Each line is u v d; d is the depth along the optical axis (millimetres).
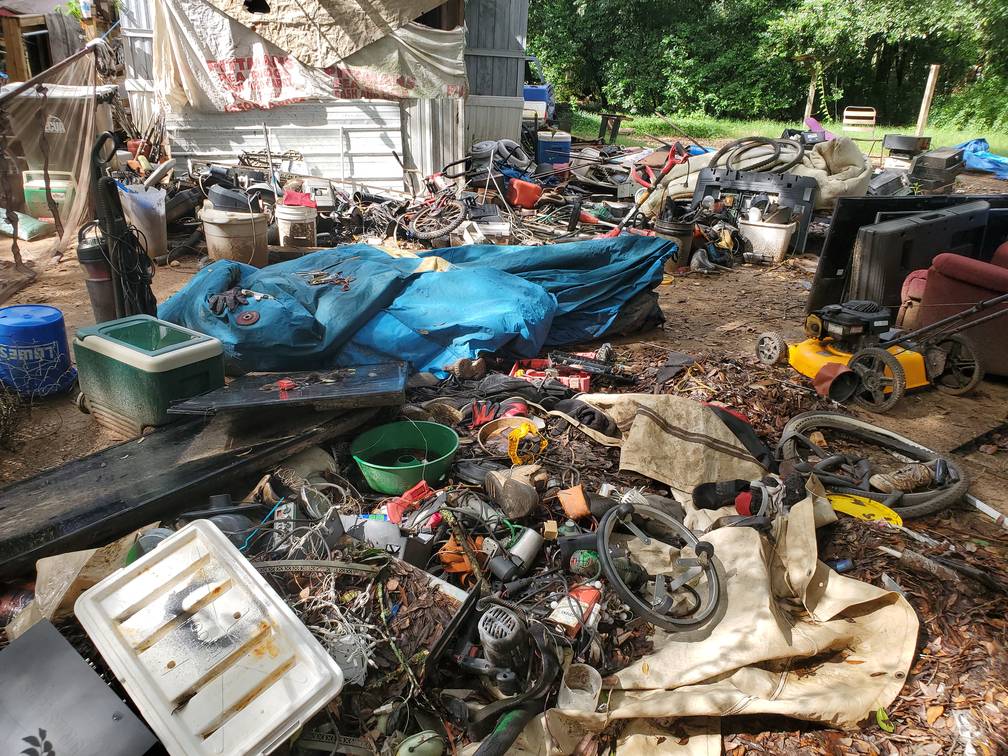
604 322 6430
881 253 6277
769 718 2750
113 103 9930
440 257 6711
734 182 10250
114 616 2518
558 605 3100
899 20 23828
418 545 3324
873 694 2764
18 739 2209
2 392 4770
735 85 26766
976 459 4797
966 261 5672
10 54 15102
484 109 13133
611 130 16641
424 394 5012
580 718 2596
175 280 7707
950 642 3078
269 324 5074
